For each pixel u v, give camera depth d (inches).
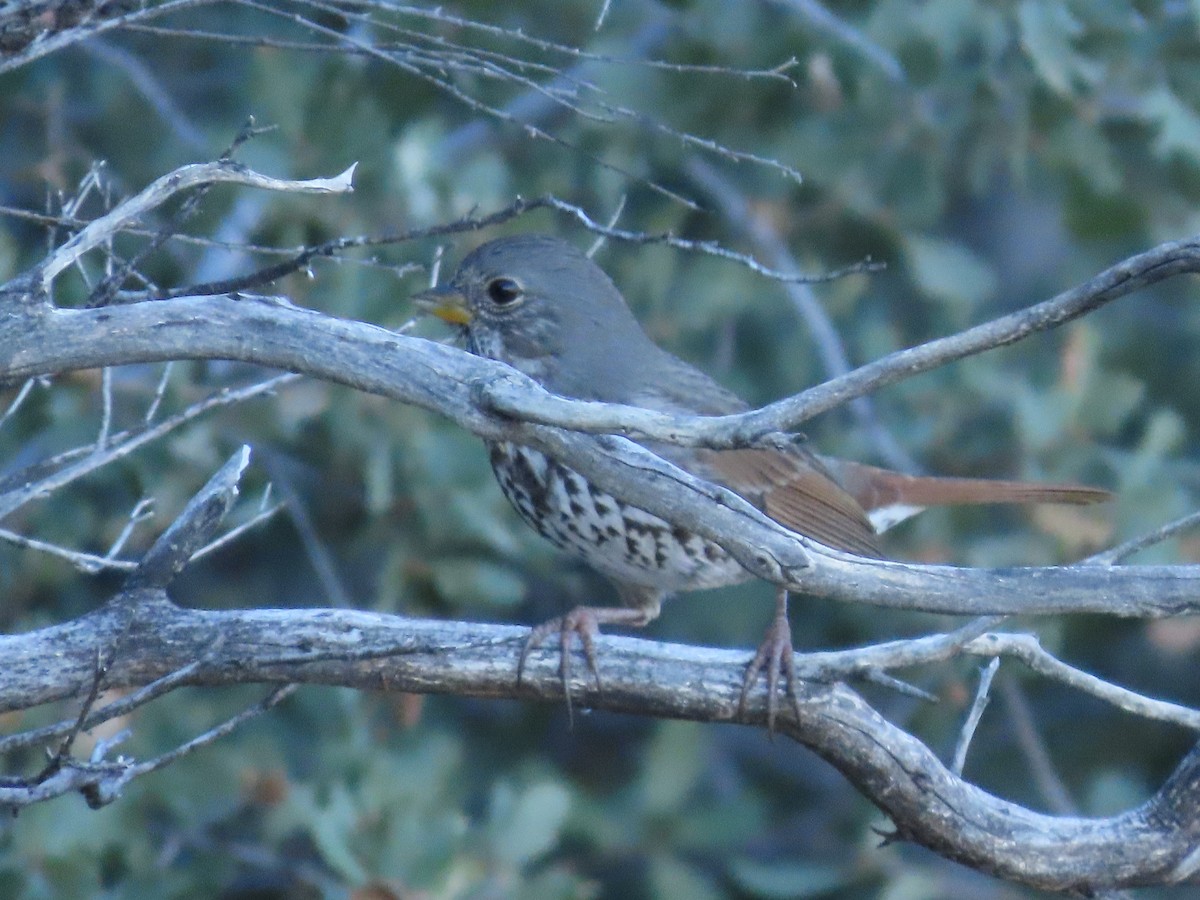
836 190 485.7
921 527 485.4
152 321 228.8
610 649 288.5
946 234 594.6
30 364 227.3
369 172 436.5
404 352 229.6
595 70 465.7
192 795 421.7
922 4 470.0
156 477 426.6
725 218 491.2
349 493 467.5
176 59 496.7
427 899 396.2
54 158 414.0
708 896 477.1
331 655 275.9
